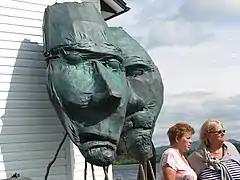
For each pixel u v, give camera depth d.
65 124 4.55
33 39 5.54
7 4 5.39
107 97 4.48
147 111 5.49
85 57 4.73
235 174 3.62
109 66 4.79
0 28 5.29
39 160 5.32
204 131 3.71
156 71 5.80
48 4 5.73
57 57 4.77
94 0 6.28
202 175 3.66
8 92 5.23
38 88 5.46
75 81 4.57
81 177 5.57
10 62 5.30
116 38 5.71
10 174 5.09
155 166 5.92
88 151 4.49
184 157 3.70
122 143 5.48
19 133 5.23
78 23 4.88
